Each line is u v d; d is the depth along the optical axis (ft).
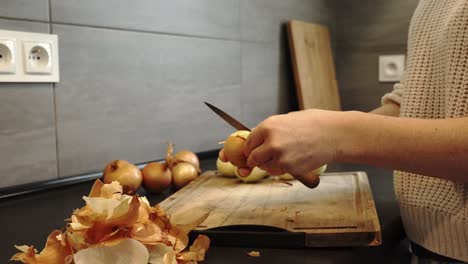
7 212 2.88
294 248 2.25
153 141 3.93
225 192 2.98
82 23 3.36
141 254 1.83
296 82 5.41
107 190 2.01
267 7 5.20
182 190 3.05
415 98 2.64
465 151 2.01
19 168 3.11
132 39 3.70
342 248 2.23
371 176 3.90
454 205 2.50
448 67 2.40
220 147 4.61
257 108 5.16
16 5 3.01
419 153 2.05
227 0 4.61
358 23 6.33
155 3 3.86
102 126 3.54
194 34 4.25
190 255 2.04
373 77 6.29
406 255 3.11
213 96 4.51
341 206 2.60
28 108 3.12
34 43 3.10
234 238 2.29
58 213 2.87
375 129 2.09
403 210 2.79
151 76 3.87
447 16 2.50
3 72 2.97
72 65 3.33
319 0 6.11
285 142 2.05
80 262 1.77
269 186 3.10
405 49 6.01
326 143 2.09
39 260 1.86
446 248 2.60
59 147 3.31
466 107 2.34
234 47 4.75
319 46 5.86
